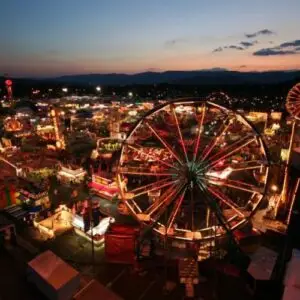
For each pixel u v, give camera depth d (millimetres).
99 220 23406
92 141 50906
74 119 64062
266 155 19953
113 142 44344
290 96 24047
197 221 25047
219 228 20219
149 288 17984
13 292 16297
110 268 19797
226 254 20750
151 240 21391
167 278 18656
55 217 25109
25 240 22734
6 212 25719
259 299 16406
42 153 41031
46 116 65812
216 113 32969
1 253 20578
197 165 20156
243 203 28797
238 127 47312
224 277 18547
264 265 17891
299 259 12227
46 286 15812
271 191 27703
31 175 33688
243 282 18141
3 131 51188
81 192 31938
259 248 19875
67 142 48500
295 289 11078
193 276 18266
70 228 24422
